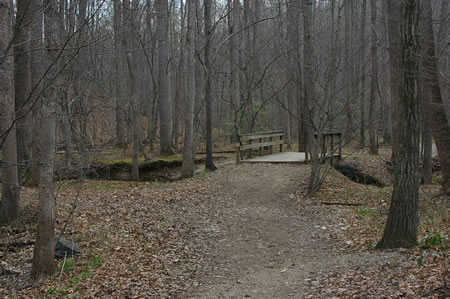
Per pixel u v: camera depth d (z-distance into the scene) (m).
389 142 24.67
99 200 12.62
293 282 6.38
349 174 15.98
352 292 5.38
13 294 6.59
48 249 7.22
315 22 16.69
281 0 17.44
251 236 9.41
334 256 7.65
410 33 6.88
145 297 6.24
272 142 18.77
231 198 12.44
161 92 20.97
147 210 11.35
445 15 11.84
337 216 10.52
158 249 8.58
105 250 8.50
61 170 9.93
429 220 9.50
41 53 10.44
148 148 23.69
